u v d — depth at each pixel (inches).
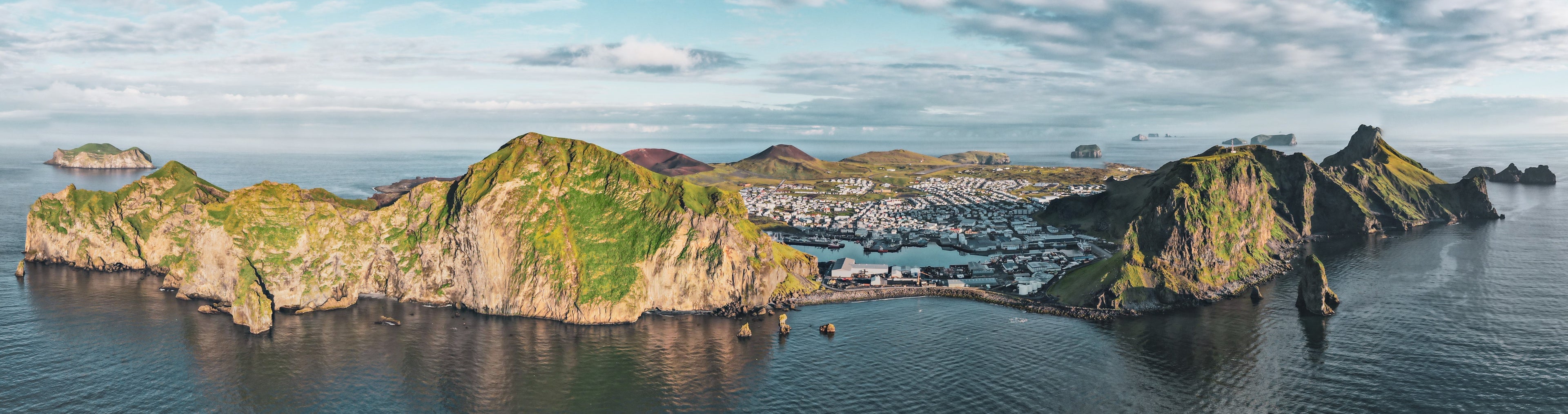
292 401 6117.1
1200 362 7027.6
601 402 6127.0
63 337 7632.9
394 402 6112.2
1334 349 7308.1
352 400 6146.7
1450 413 5826.8
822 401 6176.2
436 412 5935.0
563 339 7741.1
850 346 7568.9
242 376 6628.9
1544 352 7047.2
